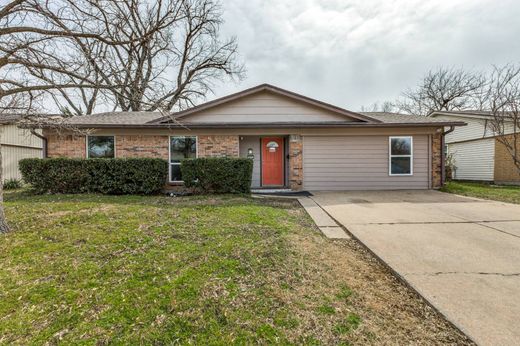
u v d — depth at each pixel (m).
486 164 14.27
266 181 10.98
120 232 4.11
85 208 5.73
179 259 3.18
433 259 3.36
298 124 9.76
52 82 4.82
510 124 12.88
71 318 2.12
